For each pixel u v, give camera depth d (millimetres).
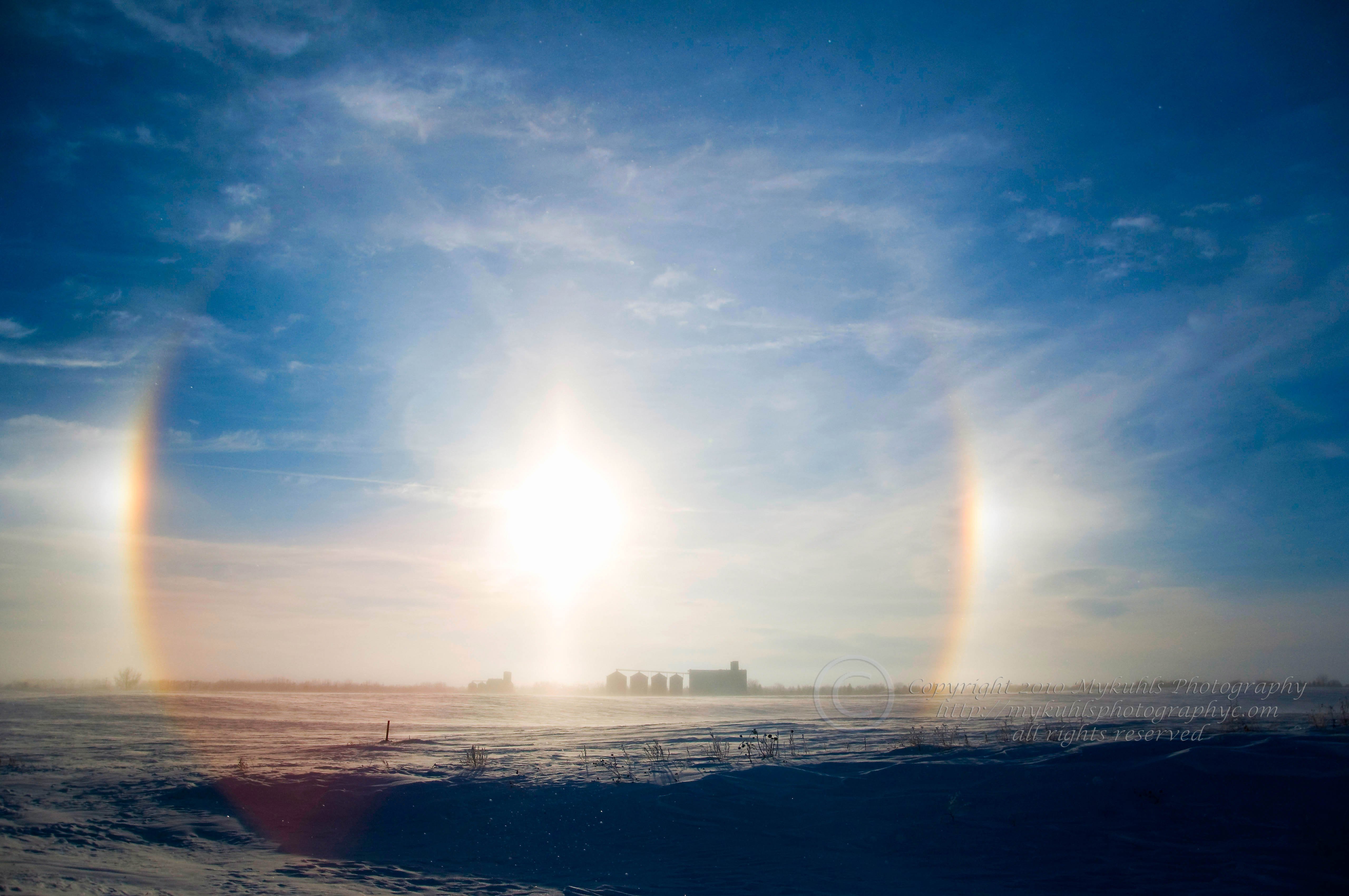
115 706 41344
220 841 12961
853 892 9375
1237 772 12305
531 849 12172
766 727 27188
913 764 14766
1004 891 9156
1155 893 8797
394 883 10148
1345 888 8711
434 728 30406
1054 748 15406
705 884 9961
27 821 13680
